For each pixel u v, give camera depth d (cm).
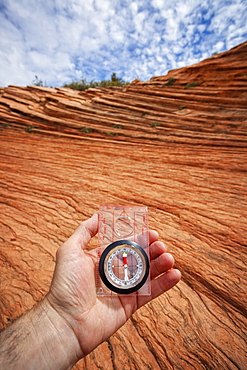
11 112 2509
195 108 1886
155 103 2173
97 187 830
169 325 289
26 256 458
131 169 1046
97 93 2811
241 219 532
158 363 244
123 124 1955
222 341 263
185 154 1213
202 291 342
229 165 941
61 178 952
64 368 147
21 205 710
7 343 139
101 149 1498
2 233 552
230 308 308
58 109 2378
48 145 1664
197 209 607
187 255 428
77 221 598
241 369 232
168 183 831
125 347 263
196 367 237
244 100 1678
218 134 1427
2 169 1092
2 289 370
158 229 529
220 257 414
